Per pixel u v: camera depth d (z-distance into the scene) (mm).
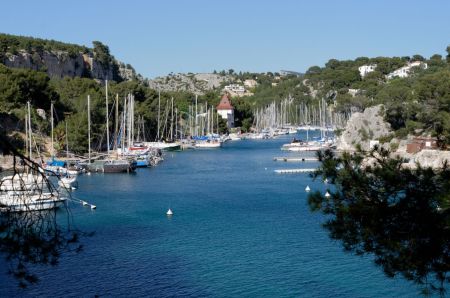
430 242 15023
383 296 38844
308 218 63750
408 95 152000
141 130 177000
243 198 78875
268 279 42500
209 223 61750
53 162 102250
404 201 15547
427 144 63344
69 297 38406
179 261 46906
